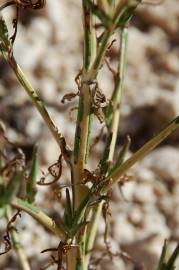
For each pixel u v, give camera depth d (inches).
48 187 15.4
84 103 7.8
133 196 16.5
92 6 6.5
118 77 8.7
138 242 15.3
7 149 16.2
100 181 8.0
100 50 7.1
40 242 15.3
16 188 6.3
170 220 16.4
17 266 14.7
